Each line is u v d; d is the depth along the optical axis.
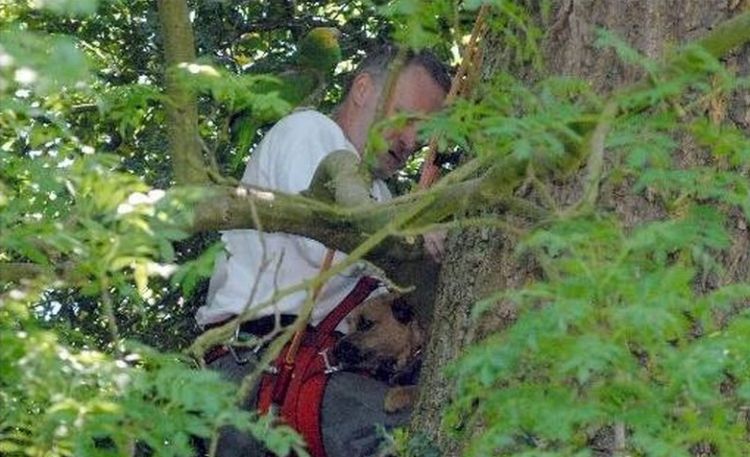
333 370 8.64
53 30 11.85
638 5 7.89
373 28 12.44
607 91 7.85
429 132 6.71
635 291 5.56
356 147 9.05
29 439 6.64
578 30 7.95
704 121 6.70
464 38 8.89
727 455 5.86
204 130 10.23
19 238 6.38
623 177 7.41
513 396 5.89
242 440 8.54
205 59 6.96
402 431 8.13
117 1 10.05
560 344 5.64
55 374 5.96
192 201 6.87
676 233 5.82
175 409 6.04
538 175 7.18
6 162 6.97
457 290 8.20
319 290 7.41
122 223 6.04
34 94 6.96
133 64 12.37
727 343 5.64
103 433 5.93
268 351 7.05
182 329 12.02
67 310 11.84
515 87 6.65
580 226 6.05
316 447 8.58
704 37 7.29
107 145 11.76
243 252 8.80
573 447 6.47
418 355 8.75
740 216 7.65
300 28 12.55
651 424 5.65
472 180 7.50
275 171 8.72
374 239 6.82
